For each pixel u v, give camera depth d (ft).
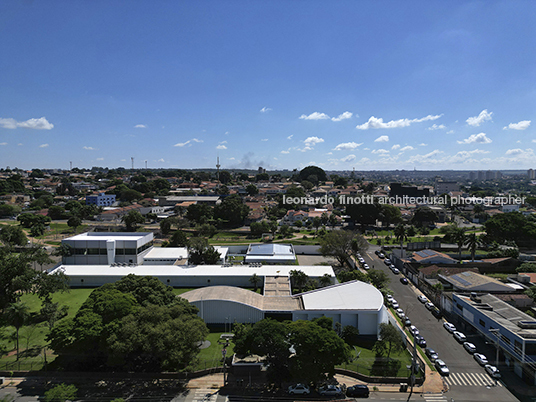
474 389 146.10
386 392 143.43
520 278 255.09
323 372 137.80
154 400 134.41
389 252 364.79
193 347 146.20
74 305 217.77
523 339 150.00
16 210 557.74
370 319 184.96
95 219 548.72
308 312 187.62
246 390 142.10
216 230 465.47
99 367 153.38
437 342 184.75
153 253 310.65
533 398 140.05
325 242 327.47
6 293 191.72
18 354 161.17
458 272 276.62
